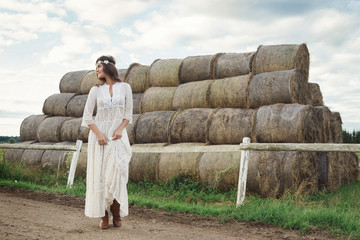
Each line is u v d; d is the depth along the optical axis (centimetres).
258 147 594
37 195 716
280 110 843
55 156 1224
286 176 767
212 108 1016
